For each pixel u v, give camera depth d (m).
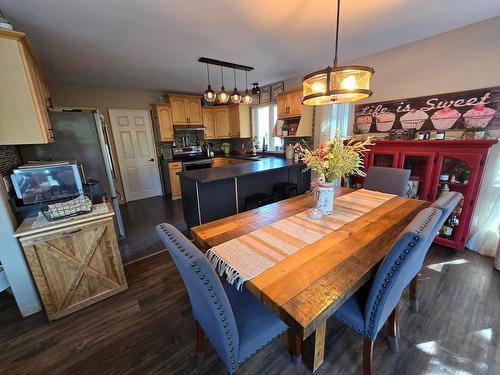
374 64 2.90
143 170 4.97
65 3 1.62
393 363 1.29
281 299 0.83
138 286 2.04
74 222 1.66
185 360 1.36
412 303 1.62
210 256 1.15
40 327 1.62
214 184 2.86
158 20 1.91
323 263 1.05
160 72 3.41
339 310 1.17
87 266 1.76
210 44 2.44
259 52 2.70
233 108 5.28
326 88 1.36
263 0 1.68
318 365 1.27
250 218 1.63
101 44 2.34
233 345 0.93
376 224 1.46
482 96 2.18
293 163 3.64
